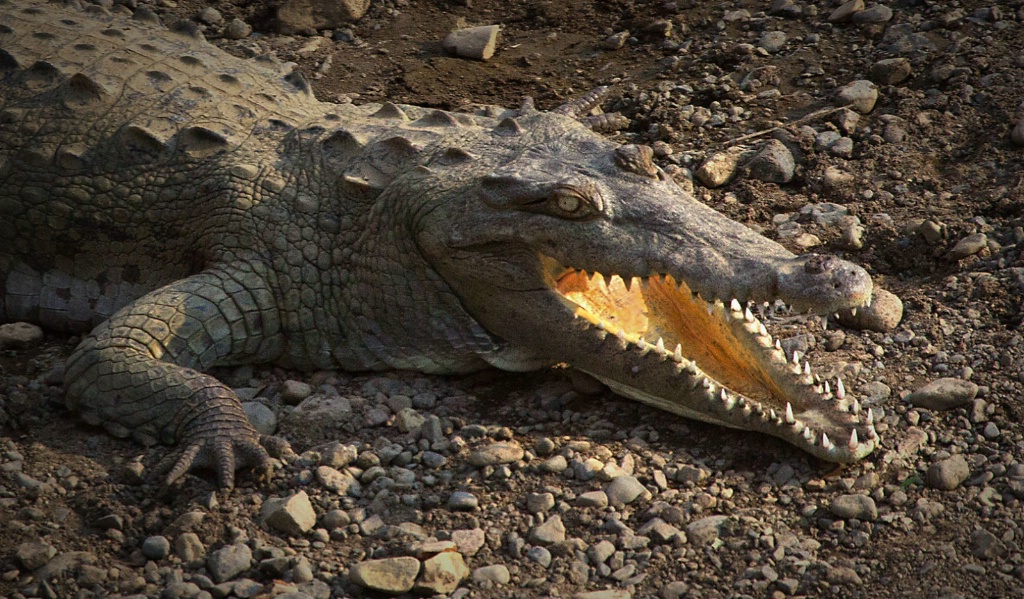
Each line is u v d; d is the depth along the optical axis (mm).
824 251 13398
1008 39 16516
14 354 12297
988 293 12250
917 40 16812
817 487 9977
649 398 10930
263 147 12656
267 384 11953
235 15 19516
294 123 13141
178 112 13062
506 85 17328
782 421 10219
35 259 12766
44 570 9086
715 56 17328
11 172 12742
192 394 10617
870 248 13367
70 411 11188
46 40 14117
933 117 15375
